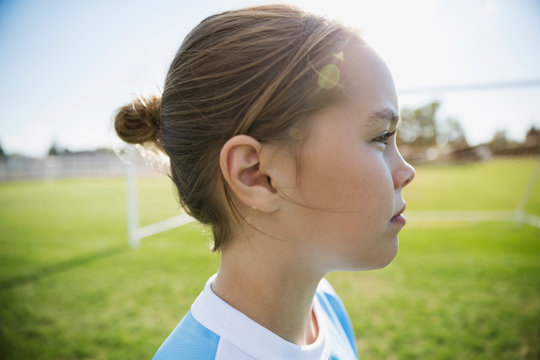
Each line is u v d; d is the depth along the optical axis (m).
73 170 21.39
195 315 0.58
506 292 3.34
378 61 0.53
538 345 2.48
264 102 0.50
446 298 3.24
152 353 2.50
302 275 0.57
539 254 4.49
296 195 0.51
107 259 4.64
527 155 13.00
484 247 4.86
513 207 8.75
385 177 0.51
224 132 0.54
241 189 0.50
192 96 0.57
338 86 0.49
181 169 0.62
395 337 2.61
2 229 7.07
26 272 4.27
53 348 2.59
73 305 3.28
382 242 0.53
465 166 18.64
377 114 0.50
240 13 0.58
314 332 0.72
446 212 8.01
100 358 2.46
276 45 0.52
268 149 0.50
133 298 3.38
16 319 3.04
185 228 6.49
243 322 0.55
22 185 17.72
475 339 2.57
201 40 0.58
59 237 6.21
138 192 13.48
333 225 0.50
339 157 0.49
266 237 0.55
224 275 0.61
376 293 3.38
